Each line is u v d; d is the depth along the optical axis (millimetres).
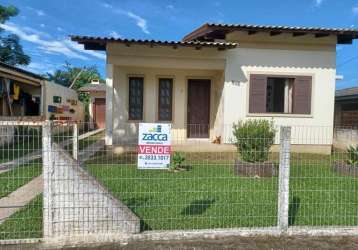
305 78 12781
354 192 6914
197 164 9031
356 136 13469
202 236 4641
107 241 4539
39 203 5867
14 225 4871
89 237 4535
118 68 12961
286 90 12953
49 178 4520
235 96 12438
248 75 12477
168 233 4625
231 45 11523
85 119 27703
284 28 11742
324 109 12922
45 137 4523
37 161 9117
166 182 7336
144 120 13375
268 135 8734
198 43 11391
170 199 6113
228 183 7398
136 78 13320
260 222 5102
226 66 12375
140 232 4652
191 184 7230
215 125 13484
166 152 4973
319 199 6363
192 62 12258
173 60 12195
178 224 4965
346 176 8344
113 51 11805
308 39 12711
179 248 4383
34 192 6688
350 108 17516
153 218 5184
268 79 12844
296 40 12656
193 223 5012
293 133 12766
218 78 13195
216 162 9352
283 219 4820
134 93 13344
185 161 9398
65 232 4543
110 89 11820
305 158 10586
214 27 11625
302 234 4793
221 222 5074
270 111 12883
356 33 12125
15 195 6496
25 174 8062
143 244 4480
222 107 12523
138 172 7949
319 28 11945
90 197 4578
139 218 4859
